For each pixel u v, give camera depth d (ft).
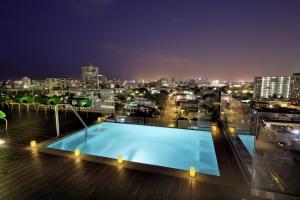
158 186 7.61
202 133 15.87
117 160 9.84
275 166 7.38
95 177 8.23
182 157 14.25
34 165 9.29
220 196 7.02
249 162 8.09
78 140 15.31
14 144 12.16
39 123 18.07
